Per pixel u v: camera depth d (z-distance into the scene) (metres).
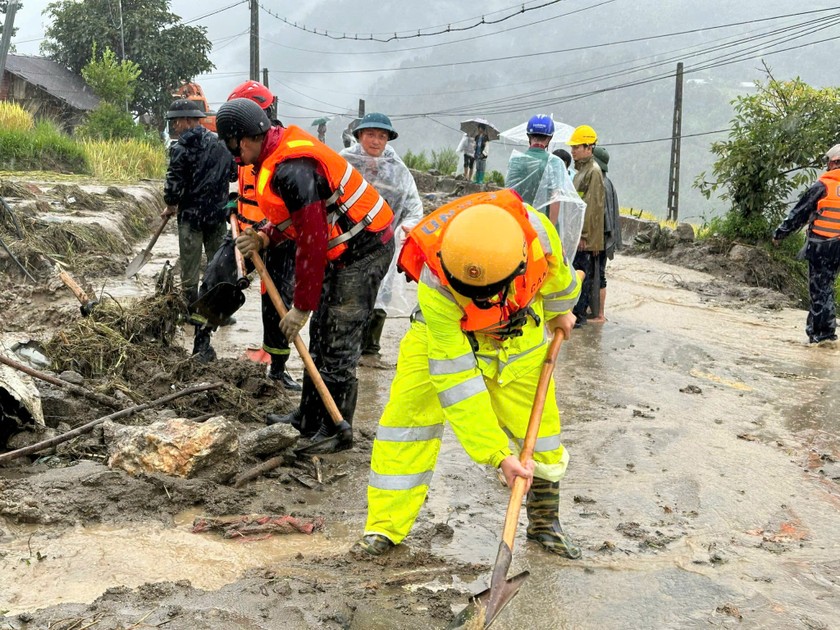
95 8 48.34
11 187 11.98
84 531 3.72
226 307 5.79
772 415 6.35
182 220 7.53
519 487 3.20
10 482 4.01
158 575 3.36
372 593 3.36
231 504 4.09
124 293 8.52
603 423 5.86
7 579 3.24
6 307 7.47
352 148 7.08
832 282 9.03
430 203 22.42
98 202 13.01
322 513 4.15
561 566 3.72
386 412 3.79
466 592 3.42
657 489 4.71
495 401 3.65
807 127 14.41
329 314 4.90
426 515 4.20
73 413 4.89
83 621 2.89
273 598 3.14
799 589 3.62
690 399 6.64
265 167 4.48
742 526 4.28
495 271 3.01
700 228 17.50
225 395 5.44
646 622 3.29
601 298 9.55
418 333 3.70
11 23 9.21
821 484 4.92
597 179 9.02
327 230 4.46
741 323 10.12
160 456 4.24
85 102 44.69
